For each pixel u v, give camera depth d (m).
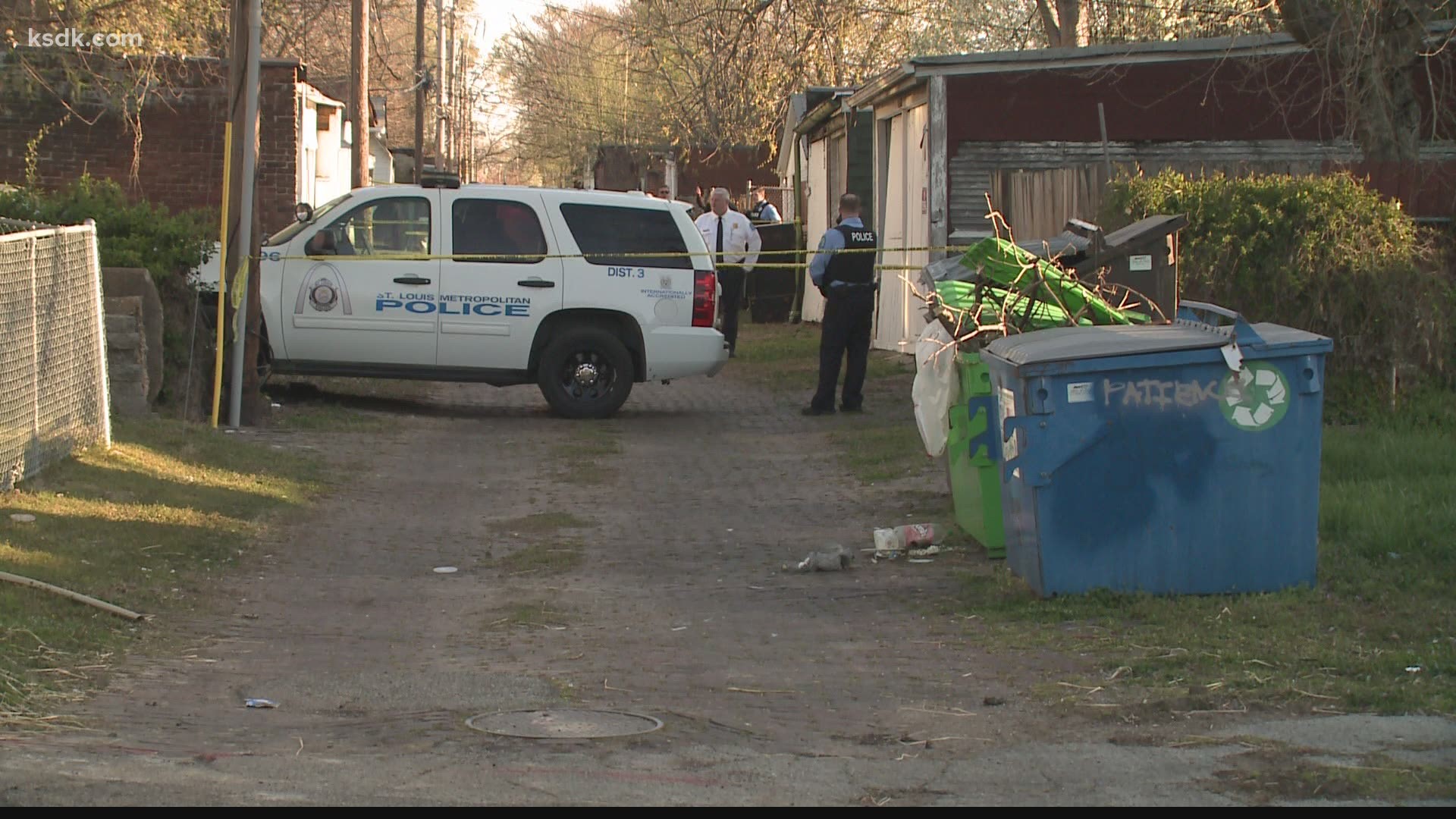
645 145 50.25
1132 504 7.64
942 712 6.04
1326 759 5.19
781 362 21.62
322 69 45.53
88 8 21.05
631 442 14.45
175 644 7.17
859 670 6.77
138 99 22.12
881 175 22.89
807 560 9.08
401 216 15.56
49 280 10.41
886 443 13.78
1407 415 12.37
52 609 7.36
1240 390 7.60
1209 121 18.25
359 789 4.94
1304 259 12.70
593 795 4.93
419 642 7.42
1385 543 8.36
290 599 8.30
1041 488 7.64
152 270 13.95
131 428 12.53
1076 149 18.36
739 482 12.34
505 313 15.52
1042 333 8.09
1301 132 18.12
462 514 11.00
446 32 55.34
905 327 21.17
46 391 10.40
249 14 13.94
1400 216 13.25
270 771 5.14
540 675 6.73
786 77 22.31
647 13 26.73
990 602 7.90
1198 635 6.96
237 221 14.06
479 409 16.80
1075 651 6.88
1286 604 7.45
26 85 22.08
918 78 18.50
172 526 9.61
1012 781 5.08
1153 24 24.92
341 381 18.16
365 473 12.42
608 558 9.55
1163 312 10.07
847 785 5.06
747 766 5.30
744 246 21.84
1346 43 14.36
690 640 7.43
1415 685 6.13
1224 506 7.65
